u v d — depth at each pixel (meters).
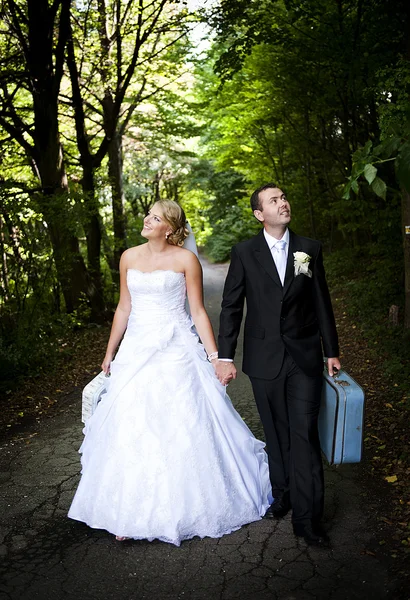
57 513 4.26
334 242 21.70
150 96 17.53
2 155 14.88
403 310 11.00
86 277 14.17
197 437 3.84
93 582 3.36
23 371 8.86
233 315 3.96
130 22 15.47
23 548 3.77
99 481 3.83
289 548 3.66
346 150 17.11
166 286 4.01
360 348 9.30
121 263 4.20
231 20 13.27
